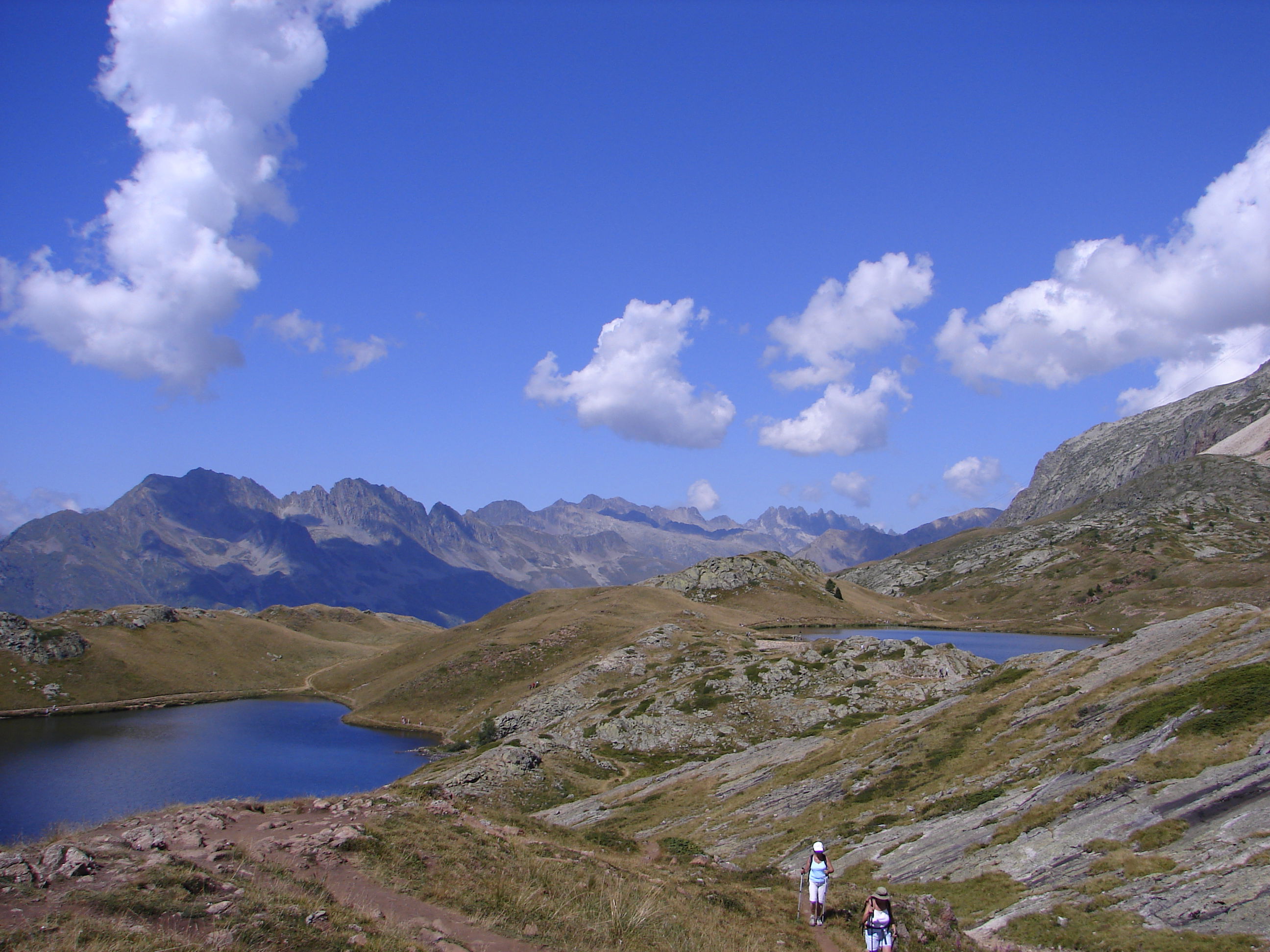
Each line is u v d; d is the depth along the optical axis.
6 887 17.42
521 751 86.31
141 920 17.02
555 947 20.58
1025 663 66.44
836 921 28.09
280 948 16.94
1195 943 22.78
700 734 95.56
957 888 32.50
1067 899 27.88
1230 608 56.09
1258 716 34.19
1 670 192.50
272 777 121.19
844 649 119.56
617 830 61.00
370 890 22.22
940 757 52.69
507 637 193.00
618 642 171.00
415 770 115.00
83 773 124.12
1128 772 34.97
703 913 26.69
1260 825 26.92
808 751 70.00
